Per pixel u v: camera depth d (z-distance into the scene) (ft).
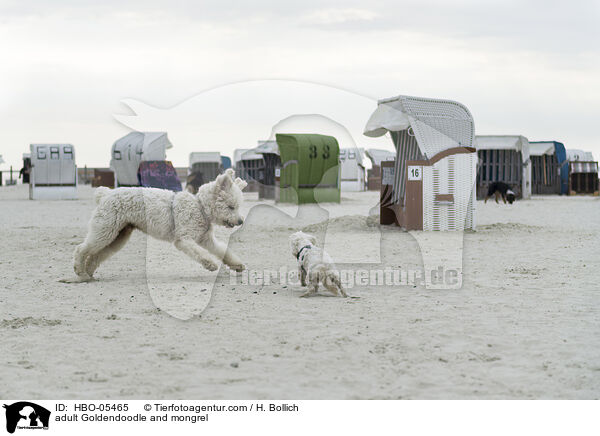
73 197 109.60
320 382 14.67
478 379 14.78
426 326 19.61
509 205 92.58
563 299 23.67
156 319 20.77
